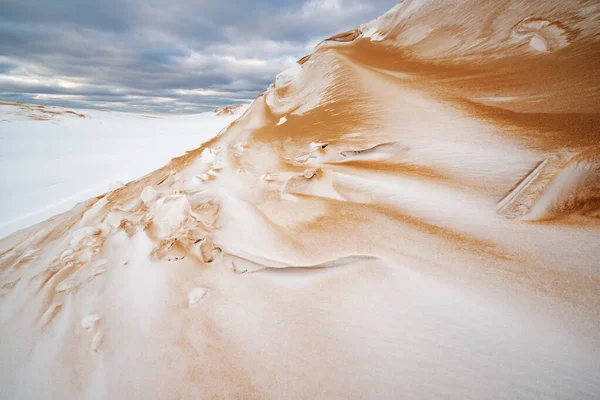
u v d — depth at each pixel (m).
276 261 3.69
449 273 2.97
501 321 2.28
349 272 3.17
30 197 15.63
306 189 5.91
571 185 4.02
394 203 4.96
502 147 6.30
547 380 1.78
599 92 7.84
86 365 2.61
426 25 26.16
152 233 4.68
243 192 6.33
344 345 2.25
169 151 27.14
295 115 19.98
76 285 3.98
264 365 2.18
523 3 17.95
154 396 2.13
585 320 2.17
